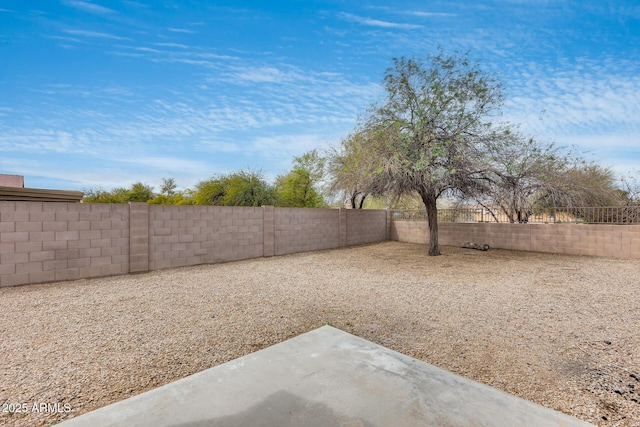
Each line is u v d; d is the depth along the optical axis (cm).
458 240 1411
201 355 337
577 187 1377
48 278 698
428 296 584
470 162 947
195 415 206
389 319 455
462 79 984
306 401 222
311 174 1930
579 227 1114
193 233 940
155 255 863
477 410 214
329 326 392
